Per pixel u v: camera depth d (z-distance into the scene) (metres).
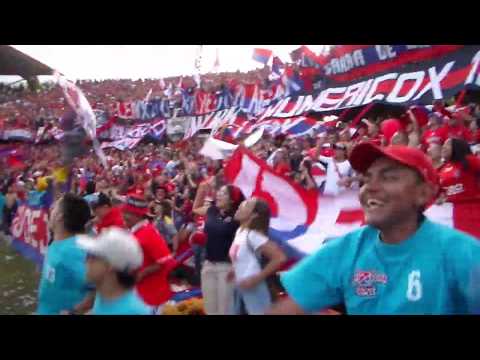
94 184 10.03
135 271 2.92
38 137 14.45
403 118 6.68
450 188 4.48
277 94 11.39
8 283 8.03
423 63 7.19
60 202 3.85
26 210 9.93
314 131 9.02
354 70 8.43
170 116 18.75
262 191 4.93
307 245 4.52
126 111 21.27
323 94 9.29
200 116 16.11
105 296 2.91
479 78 6.46
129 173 13.89
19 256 10.05
